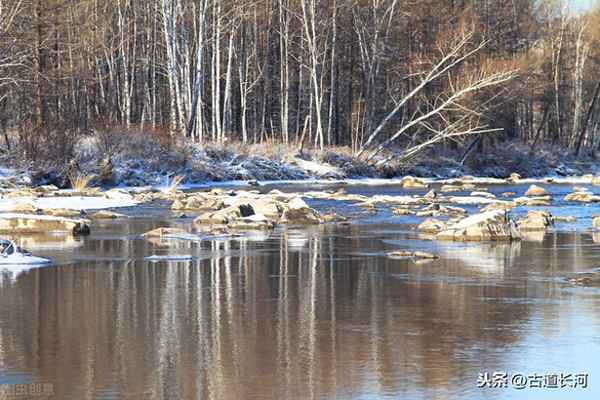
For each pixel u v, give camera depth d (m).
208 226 27.66
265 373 10.40
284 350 11.45
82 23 65.38
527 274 17.72
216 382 10.06
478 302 14.66
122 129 52.62
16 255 19.27
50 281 16.72
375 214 33.22
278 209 31.81
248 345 11.70
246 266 18.78
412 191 50.03
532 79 72.94
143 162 52.12
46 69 55.56
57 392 9.71
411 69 70.88
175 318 13.38
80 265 18.80
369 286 16.25
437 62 72.06
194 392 9.71
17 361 10.91
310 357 11.10
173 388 9.84
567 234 25.80
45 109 56.47
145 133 53.66
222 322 13.09
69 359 11.00
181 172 53.62
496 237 23.86
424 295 15.32
